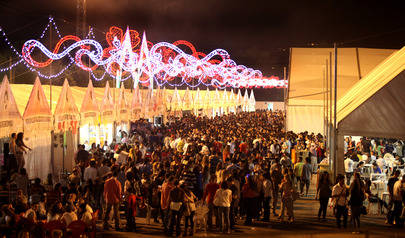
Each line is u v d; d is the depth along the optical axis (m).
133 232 11.66
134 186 13.39
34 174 15.37
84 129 21.73
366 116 13.33
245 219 13.54
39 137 15.72
